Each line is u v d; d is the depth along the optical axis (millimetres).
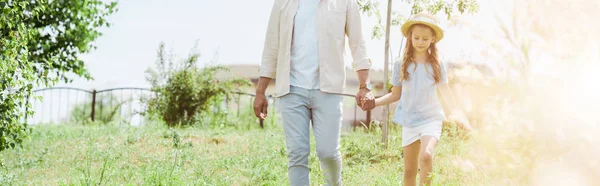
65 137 10734
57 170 7168
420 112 4316
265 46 4207
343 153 8070
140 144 9172
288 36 4008
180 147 8211
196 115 14594
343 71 4012
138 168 6746
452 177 5625
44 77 7070
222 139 9938
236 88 16312
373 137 9289
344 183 5938
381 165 7176
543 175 2510
